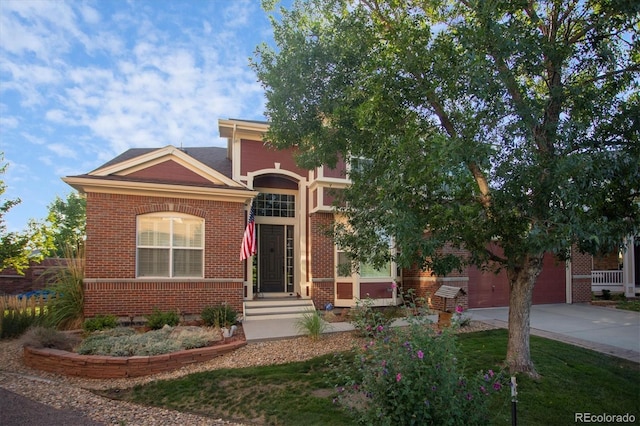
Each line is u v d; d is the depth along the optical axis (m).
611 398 6.61
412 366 3.98
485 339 9.80
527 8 6.77
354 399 5.06
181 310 12.84
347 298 14.84
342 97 8.28
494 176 5.91
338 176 15.03
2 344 10.60
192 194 13.28
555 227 5.14
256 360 8.70
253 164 15.48
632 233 5.57
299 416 6.04
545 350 8.85
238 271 13.62
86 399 6.86
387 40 7.82
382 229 8.35
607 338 10.40
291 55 8.22
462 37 6.30
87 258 12.09
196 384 7.44
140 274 12.71
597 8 6.93
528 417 5.87
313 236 15.00
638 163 5.16
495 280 15.77
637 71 6.78
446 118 6.92
